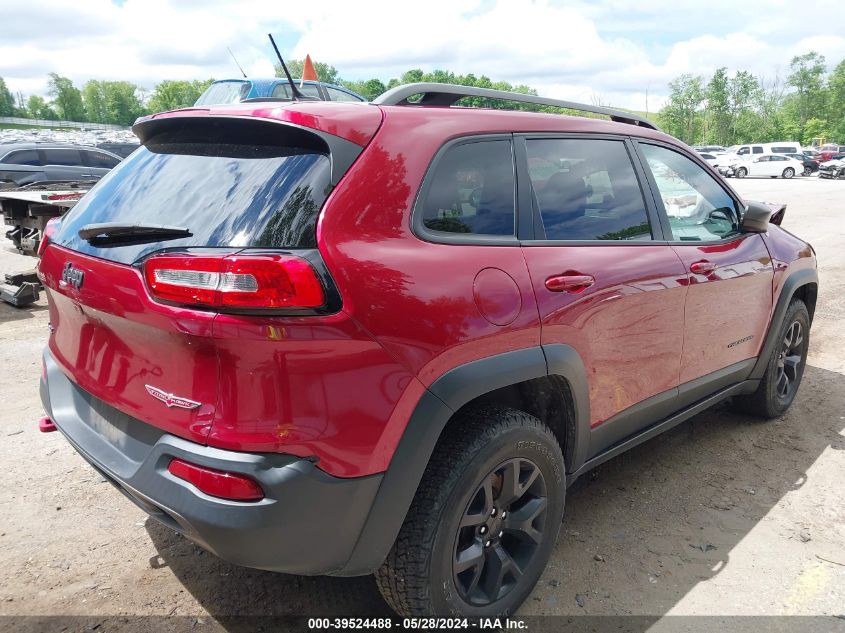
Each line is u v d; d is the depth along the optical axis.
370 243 1.86
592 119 2.89
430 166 2.09
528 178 2.44
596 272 2.49
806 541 2.89
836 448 3.81
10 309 6.74
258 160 1.99
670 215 3.08
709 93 101.69
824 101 97.50
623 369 2.69
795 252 3.97
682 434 3.99
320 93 9.91
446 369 1.95
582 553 2.78
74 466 3.40
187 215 1.93
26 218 7.42
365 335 1.77
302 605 2.43
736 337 3.48
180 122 2.24
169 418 1.83
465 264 2.06
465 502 2.03
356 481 1.80
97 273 2.00
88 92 187.00
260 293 1.65
